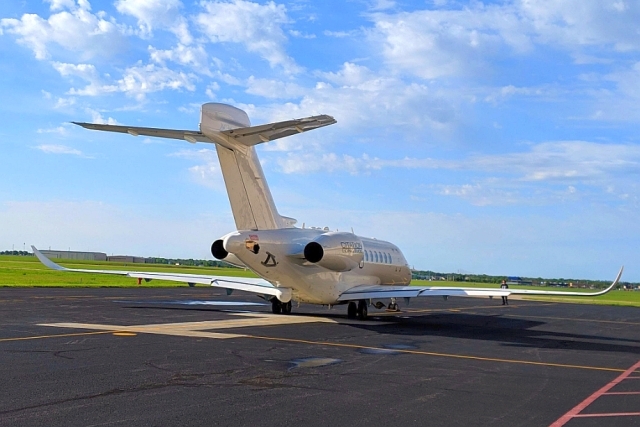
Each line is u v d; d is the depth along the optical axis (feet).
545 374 38.55
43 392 27.91
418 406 28.09
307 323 67.21
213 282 75.20
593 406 29.37
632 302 185.47
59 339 45.03
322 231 73.72
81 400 26.68
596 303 169.58
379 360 41.70
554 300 195.52
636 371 41.24
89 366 34.53
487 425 25.21
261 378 33.24
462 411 27.45
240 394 29.09
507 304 149.07
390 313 95.66
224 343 46.60
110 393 28.22
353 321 74.18
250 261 63.10
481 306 133.39
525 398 30.71
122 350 40.81
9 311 67.41
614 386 35.09
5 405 25.44
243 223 63.26
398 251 97.45
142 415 24.63
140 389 29.27
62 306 77.20
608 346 56.49
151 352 40.42
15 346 41.06
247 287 72.08
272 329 59.00
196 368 35.32
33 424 22.82
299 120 49.88
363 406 27.66
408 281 100.48
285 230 66.59
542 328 75.10
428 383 33.76
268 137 56.44
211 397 28.19
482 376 36.81
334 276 72.69
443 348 50.16
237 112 58.70
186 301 101.55
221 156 60.54
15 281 138.10
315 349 45.80
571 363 44.11
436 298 178.91
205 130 55.67
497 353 48.24
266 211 65.21
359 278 80.38
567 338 63.05
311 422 24.64
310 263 67.05
